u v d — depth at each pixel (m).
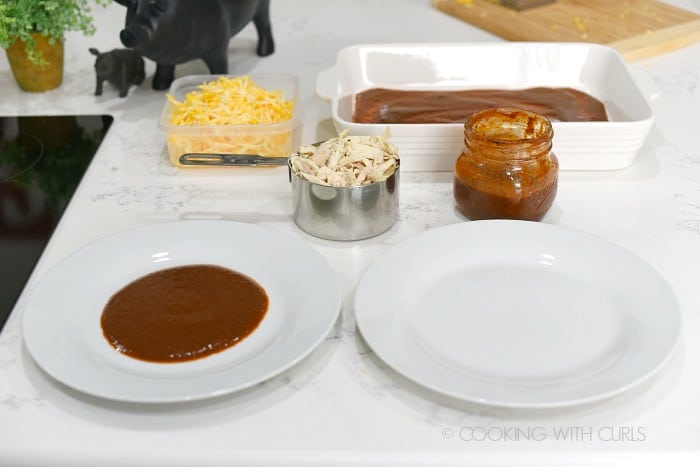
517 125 1.12
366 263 1.04
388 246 1.08
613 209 1.16
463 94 1.38
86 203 1.18
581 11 1.81
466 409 0.82
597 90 1.41
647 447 0.78
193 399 0.78
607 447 0.78
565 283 0.98
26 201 1.19
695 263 1.04
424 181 1.23
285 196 1.20
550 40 1.67
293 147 1.30
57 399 0.84
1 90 1.54
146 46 1.32
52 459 0.79
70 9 1.45
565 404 0.77
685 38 1.68
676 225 1.12
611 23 1.75
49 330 0.89
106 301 0.96
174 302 0.94
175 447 0.79
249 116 1.23
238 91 1.25
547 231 1.04
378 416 0.82
